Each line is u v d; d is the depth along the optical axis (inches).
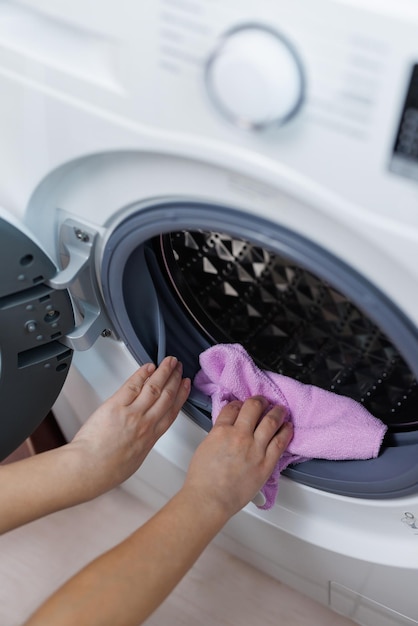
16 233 23.1
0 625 37.2
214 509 24.9
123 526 41.2
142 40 17.3
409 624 33.4
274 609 38.3
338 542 30.3
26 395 28.5
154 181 21.0
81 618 21.5
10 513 25.3
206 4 16.0
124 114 18.9
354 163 16.4
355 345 33.4
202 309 31.9
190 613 37.9
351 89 15.5
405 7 14.3
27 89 20.3
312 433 27.8
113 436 26.9
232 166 18.0
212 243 31.9
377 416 29.6
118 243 23.6
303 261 20.2
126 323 27.0
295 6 15.1
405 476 25.1
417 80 14.8
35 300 25.1
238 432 26.7
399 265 17.9
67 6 17.9
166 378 27.7
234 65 16.1
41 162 22.1
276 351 33.4
